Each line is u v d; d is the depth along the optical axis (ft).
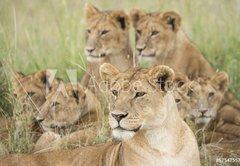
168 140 32.22
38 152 36.11
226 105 46.34
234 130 43.42
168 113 32.24
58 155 34.53
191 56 49.98
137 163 32.40
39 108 41.83
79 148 34.68
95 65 48.16
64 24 59.82
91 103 42.19
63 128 41.65
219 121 45.01
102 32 48.39
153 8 62.75
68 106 41.52
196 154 32.37
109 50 48.39
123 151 32.78
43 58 53.98
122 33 48.83
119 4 64.18
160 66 32.22
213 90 44.55
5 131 40.63
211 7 60.13
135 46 49.52
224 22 58.23
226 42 54.85
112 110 32.09
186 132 32.48
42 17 63.21
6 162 34.68
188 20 59.77
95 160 33.99
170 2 61.77
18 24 61.62
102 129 38.93
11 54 47.29
